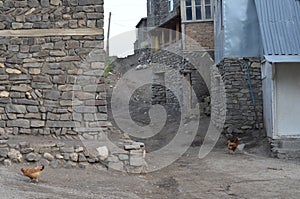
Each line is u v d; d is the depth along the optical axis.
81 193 6.34
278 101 11.72
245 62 13.73
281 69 11.72
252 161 10.37
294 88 11.73
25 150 7.89
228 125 13.66
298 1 12.62
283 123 11.69
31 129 8.66
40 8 8.72
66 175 7.44
